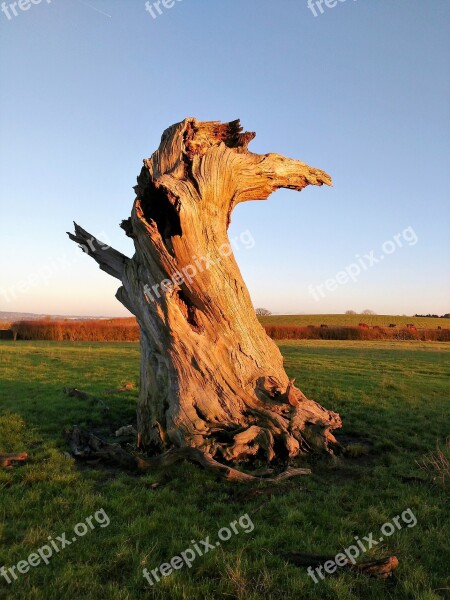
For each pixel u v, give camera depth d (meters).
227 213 10.70
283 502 7.30
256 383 10.20
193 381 9.71
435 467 8.80
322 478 8.55
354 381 21.06
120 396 17.00
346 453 10.12
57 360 27.86
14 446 10.48
